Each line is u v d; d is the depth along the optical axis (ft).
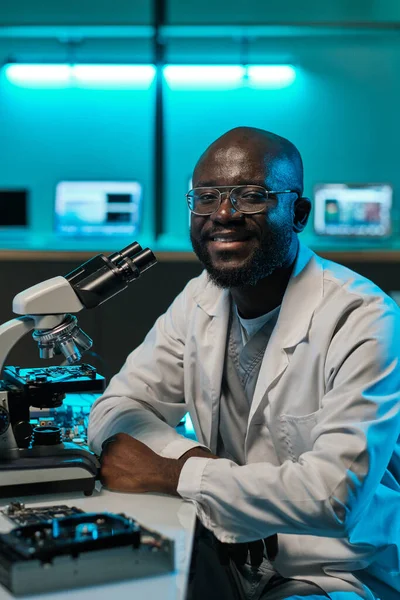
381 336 4.60
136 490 4.55
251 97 17.16
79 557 3.16
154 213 14.26
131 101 17.38
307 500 4.22
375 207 14.26
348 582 4.80
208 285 5.55
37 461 4.42
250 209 4.80
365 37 15.78
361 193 14.28
